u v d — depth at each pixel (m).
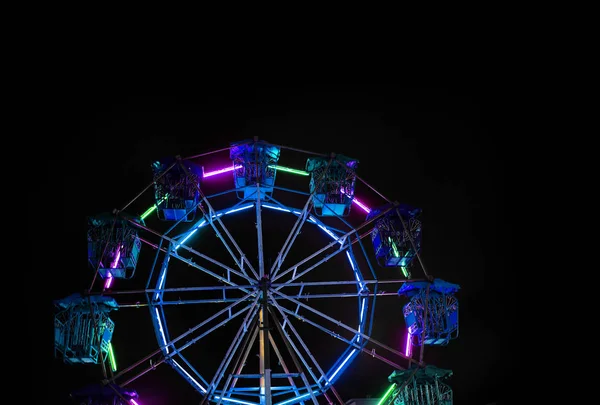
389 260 18.67
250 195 19.38
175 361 17.72
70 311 17.50
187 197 18.52
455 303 18.34
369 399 19.61
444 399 17.39
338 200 18.86
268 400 14.88
